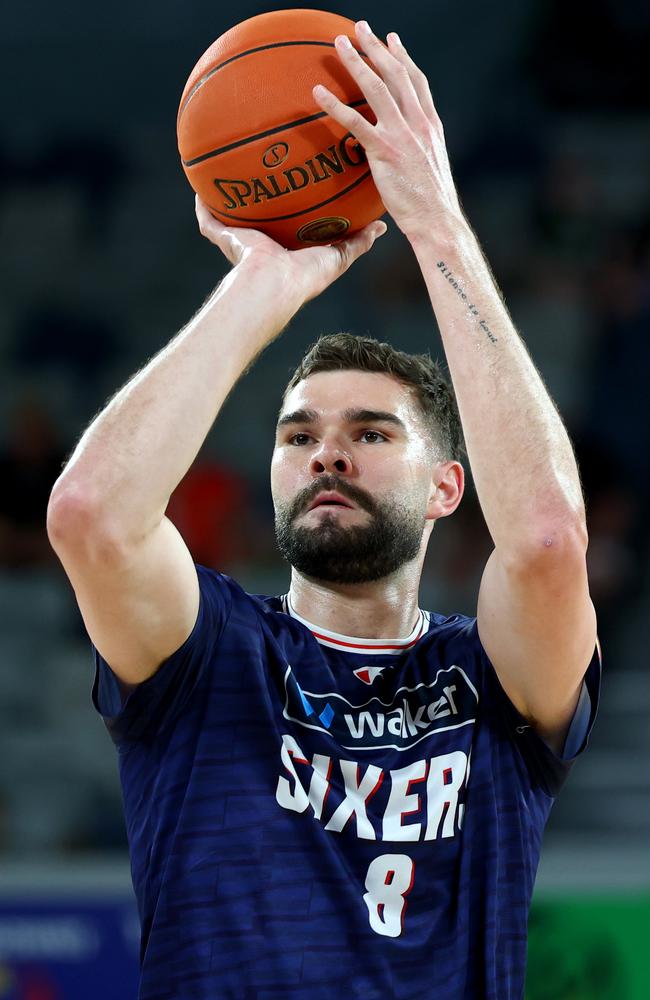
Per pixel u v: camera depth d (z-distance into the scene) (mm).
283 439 5418
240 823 4777
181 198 26750
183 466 4719
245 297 5008
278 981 4570
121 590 4645
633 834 14648
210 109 5191
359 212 5387
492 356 4988
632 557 18344
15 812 15898
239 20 29141
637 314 22125
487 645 5312
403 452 5312
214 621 5074
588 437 21000
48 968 9680
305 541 5207
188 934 4645
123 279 25578
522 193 24984
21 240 26031
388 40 5492
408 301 23531
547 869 10391
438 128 5398
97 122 28031
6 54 28891
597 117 26469
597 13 26703
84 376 24141
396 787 4957
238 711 4965
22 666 17141
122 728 5016
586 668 5133
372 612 5395
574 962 9406
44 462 18656
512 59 27359
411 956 4715
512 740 5301
